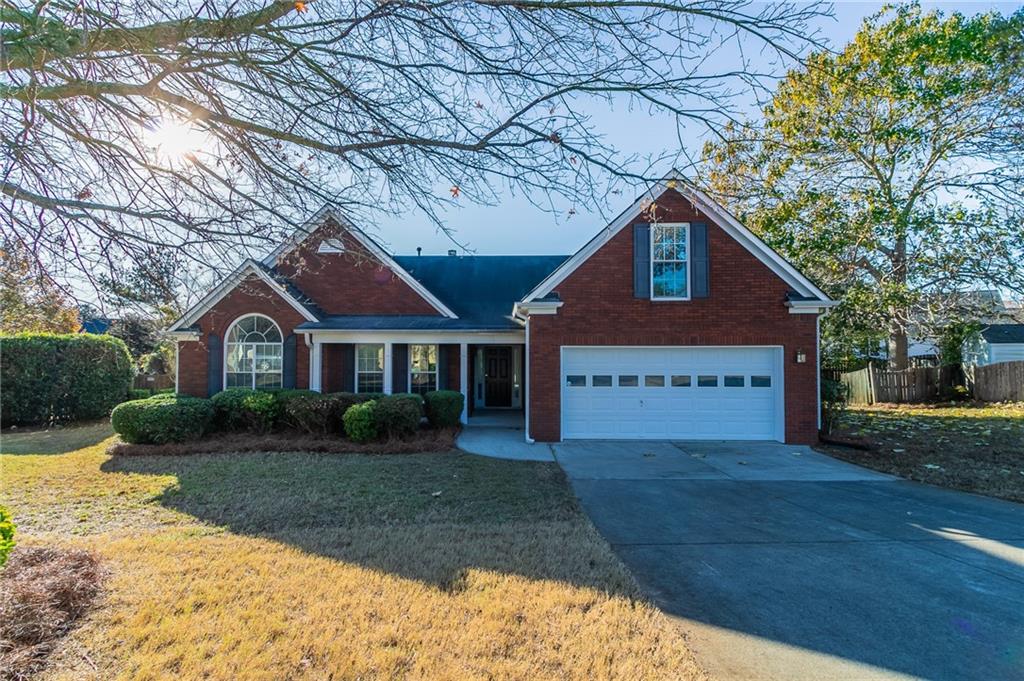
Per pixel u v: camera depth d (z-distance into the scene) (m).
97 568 4.38
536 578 4.40
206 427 11.17
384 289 15.59
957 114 16.80
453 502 6.82
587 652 3.33
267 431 11.59
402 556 4.86
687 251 11.74
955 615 3.94
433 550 5.02
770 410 11.68
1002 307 19.44
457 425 13.10
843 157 17.17
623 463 9.50
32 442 11.36
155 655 3.22
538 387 11.78
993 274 16.67
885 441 11.69
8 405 13.81
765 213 15.88
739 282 11.67
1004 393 18.28
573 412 11.89
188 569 4.50
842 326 17.58
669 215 11.76
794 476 8.62
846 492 7.64
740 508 6.76
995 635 3.66
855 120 16.33
